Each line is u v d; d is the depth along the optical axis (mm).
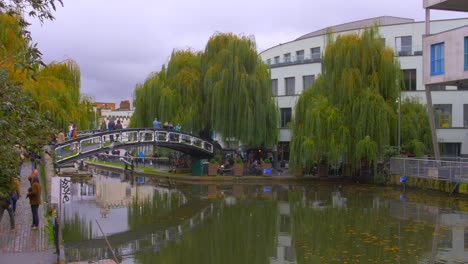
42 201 20344
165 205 27656
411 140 34781
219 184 38031
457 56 29125
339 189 34031
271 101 40500
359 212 24344
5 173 8289
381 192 31828
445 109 43750
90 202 28828
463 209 24562
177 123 39594
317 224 21453
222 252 16844
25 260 12242
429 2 31500
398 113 34125
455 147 43500
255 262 15406
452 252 16141
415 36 46062
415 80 44344
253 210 25641
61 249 13352
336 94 35344
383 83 34906
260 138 39531
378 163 35406
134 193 33000
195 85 40938
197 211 25516
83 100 35531
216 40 41438
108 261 14492
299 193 32312
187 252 16875
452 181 28078
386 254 15984
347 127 34250
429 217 22547
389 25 46938
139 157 54219
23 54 8305
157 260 15820
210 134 42719
